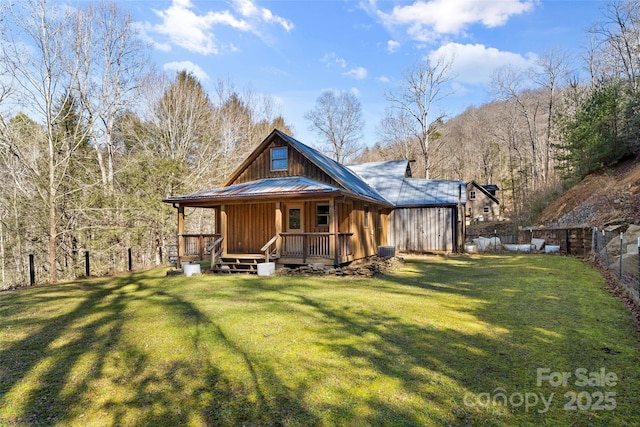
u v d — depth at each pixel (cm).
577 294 775
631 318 584
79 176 1689
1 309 768
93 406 336
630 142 1941
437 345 472
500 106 4584
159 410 325
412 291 856
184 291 924
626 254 830
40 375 407
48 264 1661
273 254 1380
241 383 372
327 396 340
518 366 402
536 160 4003
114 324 616
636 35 2497
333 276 1134
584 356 427
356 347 470
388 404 323
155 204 1955
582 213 1853
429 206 1959
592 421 295
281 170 1495
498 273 1127
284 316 632
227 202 1315
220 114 3186
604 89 2159
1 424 308
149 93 2578
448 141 5259
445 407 318
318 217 1415
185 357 449
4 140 1435
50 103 1435
